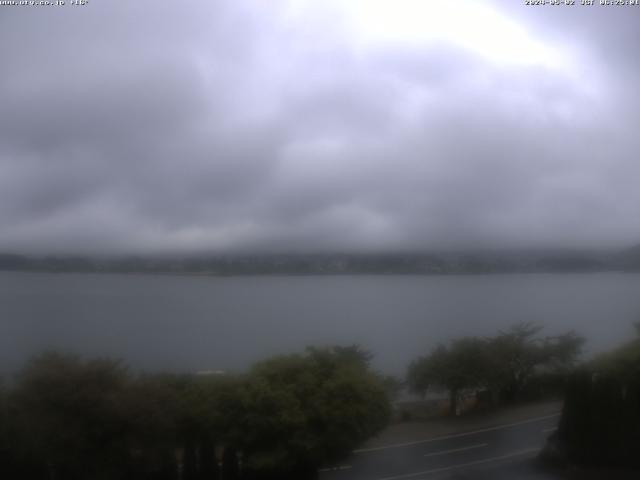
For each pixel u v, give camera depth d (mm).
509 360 22375
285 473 15617
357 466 16172
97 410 14008
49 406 14000
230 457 15438
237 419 15375
